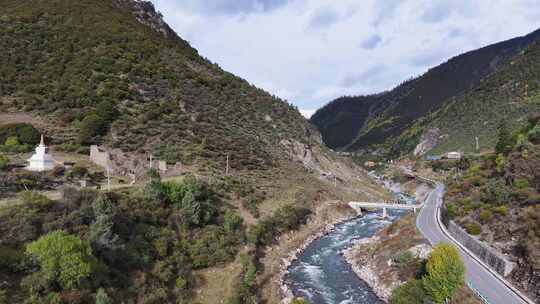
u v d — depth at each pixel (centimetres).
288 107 15588
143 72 10606
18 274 2814
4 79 8581
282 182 9144
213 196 6334
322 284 4709
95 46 10881
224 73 14825
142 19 15575
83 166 6125
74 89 8706
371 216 9812
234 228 5603
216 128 10169
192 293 3950
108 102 8362
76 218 3600
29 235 3184
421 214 7294
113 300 3130
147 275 3725
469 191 6184
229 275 4441
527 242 3788
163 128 8694
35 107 7994
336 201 9862
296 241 6594
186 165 7531
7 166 5309
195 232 5034
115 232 3928
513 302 3247
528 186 4809
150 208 4831
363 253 5697
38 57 9625
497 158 6325
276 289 4438
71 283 2891
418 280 3691
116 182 5694
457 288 3478
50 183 4950
